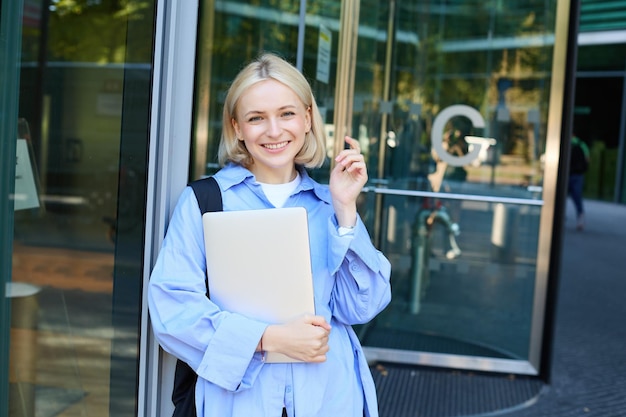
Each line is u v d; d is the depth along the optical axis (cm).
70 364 190
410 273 464
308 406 147
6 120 173
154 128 172
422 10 448
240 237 146
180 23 176
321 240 159
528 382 421
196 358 145
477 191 449
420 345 459
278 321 147
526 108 436
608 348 500
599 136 1864
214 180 155
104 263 192
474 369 438
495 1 436
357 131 409
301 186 162
